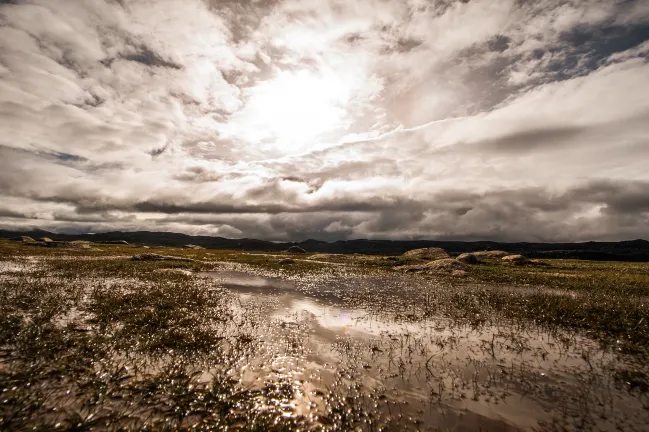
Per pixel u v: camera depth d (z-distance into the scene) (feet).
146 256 179.93
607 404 32.68
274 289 97.40
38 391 32.27
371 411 30.89
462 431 28.12
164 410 30.01
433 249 226.38
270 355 43.70
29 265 136.36
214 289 93.86
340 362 42.16
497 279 121.90
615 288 99.96
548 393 34.78
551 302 76.59
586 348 48.19
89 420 27.99
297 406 31.45
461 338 52.44
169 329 53.01
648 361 43.39
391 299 83.51
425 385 36.22
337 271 150.51
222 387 34.37
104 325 53.57
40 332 48.42
